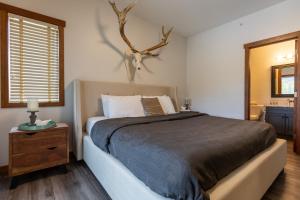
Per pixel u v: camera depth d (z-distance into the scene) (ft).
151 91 11.37
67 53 8.28
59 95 8.05
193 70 14.15
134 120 6.93
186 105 13.67
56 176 6.43
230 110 11.73
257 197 4.54
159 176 3.34
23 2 7.07
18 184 5.83
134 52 10.17
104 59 9.55
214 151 3.77
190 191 2.97
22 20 7.08
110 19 9.73
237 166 4.28
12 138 5.62
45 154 6.25
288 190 5.54
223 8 10.02
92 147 6.59
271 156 5.42
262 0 9.18
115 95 9.54
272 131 6.54
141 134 4.96
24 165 5.83
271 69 14.56
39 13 7.44
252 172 4.25
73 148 8.24
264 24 10.03
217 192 3.33
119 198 4.52
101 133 6.04
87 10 8.88
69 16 8.30
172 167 3.22
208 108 13.06
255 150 5.06
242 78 11.07
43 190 5.48
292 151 9.37
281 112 12.94
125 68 10.46
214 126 6.41
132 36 10.83
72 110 8.43
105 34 9.55
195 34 13.91
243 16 10.97
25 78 7.23
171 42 13.34
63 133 6.65
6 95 6.74
